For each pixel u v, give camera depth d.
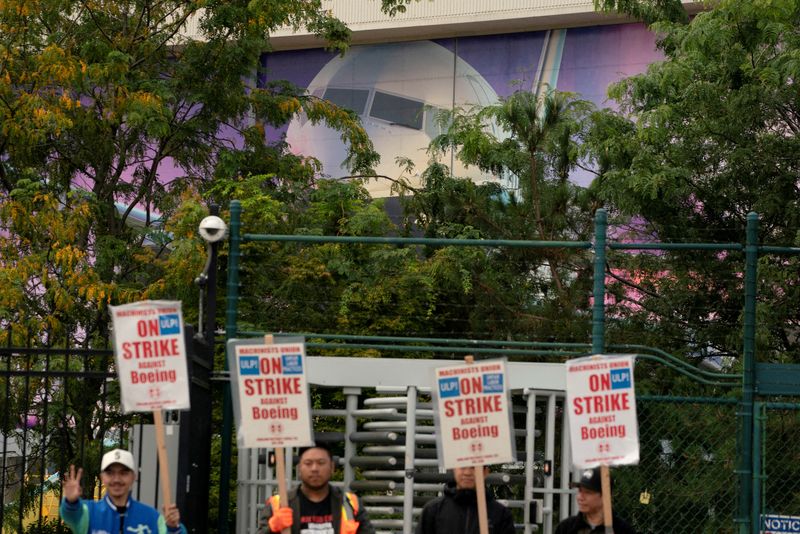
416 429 11.77
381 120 31.72
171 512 7.96
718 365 17.09
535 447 13.51
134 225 22.00
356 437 11.56
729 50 17.42
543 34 30.78
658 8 20.22
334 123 22.67
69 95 20.20
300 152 31.52
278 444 7.86
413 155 31.31
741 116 17.28
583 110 18.75
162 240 20.41
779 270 15.83
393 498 11.53
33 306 18.20
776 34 16.78
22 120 19.09
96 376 10.56
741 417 11.44
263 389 7.90
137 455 10.42
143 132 21.34
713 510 12.43
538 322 15.94
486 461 7.88
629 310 16.48
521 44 30.94
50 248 18.48
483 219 18.34
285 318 15.48
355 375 11.63
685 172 16.86
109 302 17.86
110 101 19.88
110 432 15.58
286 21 21.59
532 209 18.11
